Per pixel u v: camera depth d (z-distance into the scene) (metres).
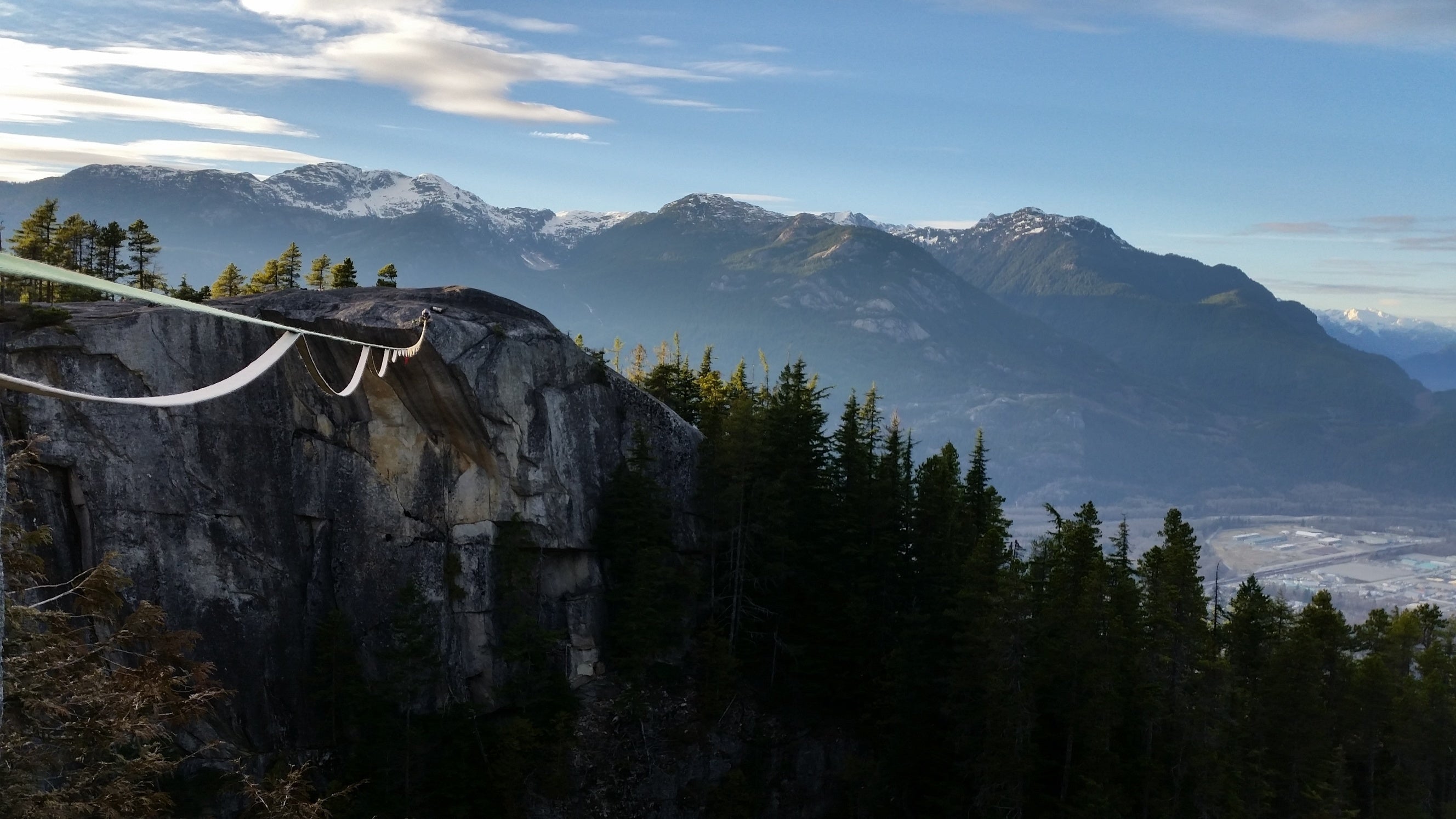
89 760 24.30
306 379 69.69
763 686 85.25
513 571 76.06
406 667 69.38
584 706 77.62
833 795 80.56
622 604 81.94
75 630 26.14
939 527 86.38
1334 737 86.94
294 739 66.69
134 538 60.88
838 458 91.25
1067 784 71.69
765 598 88.44
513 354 76.75
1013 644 70.62
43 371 59.00
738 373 120.00
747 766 79.75
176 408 63.19
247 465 66.38
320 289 76.50
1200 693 73.12
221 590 64.25
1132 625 75.94
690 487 89.06
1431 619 105.56
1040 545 87.31
